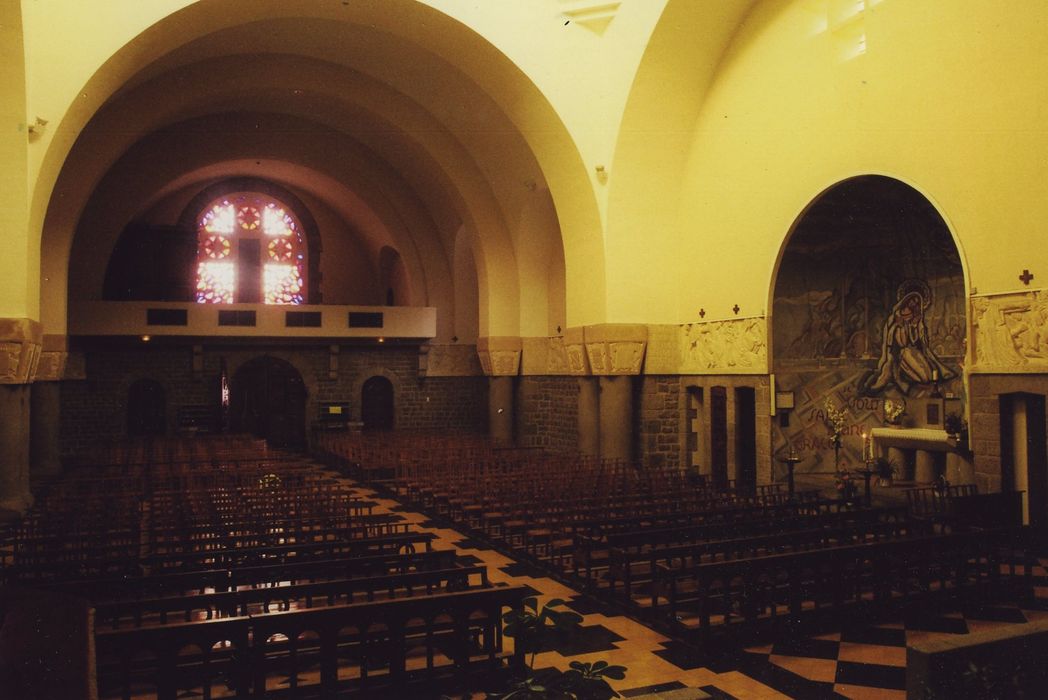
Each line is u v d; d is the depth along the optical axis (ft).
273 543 36.09
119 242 104.22
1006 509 38.17
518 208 87.51
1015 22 40.93
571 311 73.26
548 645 15.53
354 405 105.50
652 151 66.59
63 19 49.08
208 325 95.96
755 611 27.55
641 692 23.31
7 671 14.24
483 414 107.45
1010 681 14.48
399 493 63.98
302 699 19.94
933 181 45.47
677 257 69.05
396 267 114.93
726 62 62.34
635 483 52.85
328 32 72.59
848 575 29.91
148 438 92.17
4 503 49.70
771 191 57.98
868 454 57.52
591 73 66.13
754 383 59.72
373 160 100.83
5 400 49.78
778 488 51.90
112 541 35.22
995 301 41.93
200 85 77.25
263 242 112.27
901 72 47.37
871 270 59.98
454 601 21.02
